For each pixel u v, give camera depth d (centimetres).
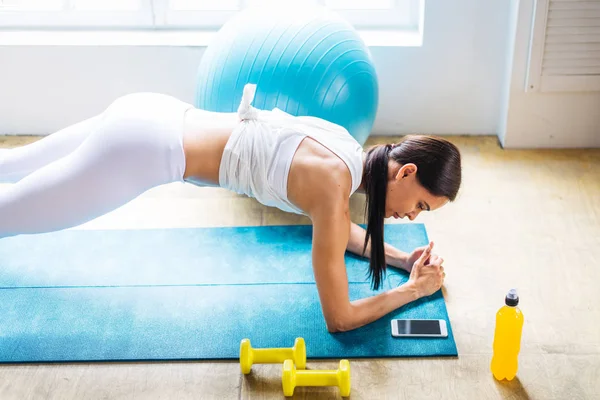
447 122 332
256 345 216
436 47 314
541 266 250
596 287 239
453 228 271
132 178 204
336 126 209
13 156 233
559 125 318
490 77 319
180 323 225
